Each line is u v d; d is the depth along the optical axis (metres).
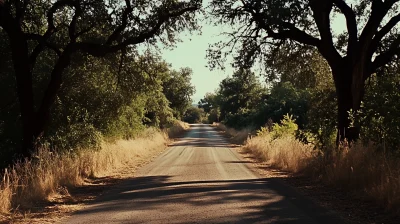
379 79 13.50
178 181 12.81
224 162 19.02
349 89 14.52
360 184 9.74
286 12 12.94
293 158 15.59
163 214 7.91
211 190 10.72
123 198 9.98
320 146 14.86
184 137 49.50
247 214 7.75
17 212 8.52
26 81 15.47
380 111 11.58
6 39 17.44
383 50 16.52
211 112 145.38
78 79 18.36
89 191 11.45
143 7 16.38
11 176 10.80
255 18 15.08
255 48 16.61
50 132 17.16
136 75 18.53
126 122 25.75
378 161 9.85
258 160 20.17
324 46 14.80
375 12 13.94
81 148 17.14
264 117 38.09
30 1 16.41
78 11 15.58
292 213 7.81
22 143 16.25
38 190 10.13
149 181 13.02
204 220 7.32
